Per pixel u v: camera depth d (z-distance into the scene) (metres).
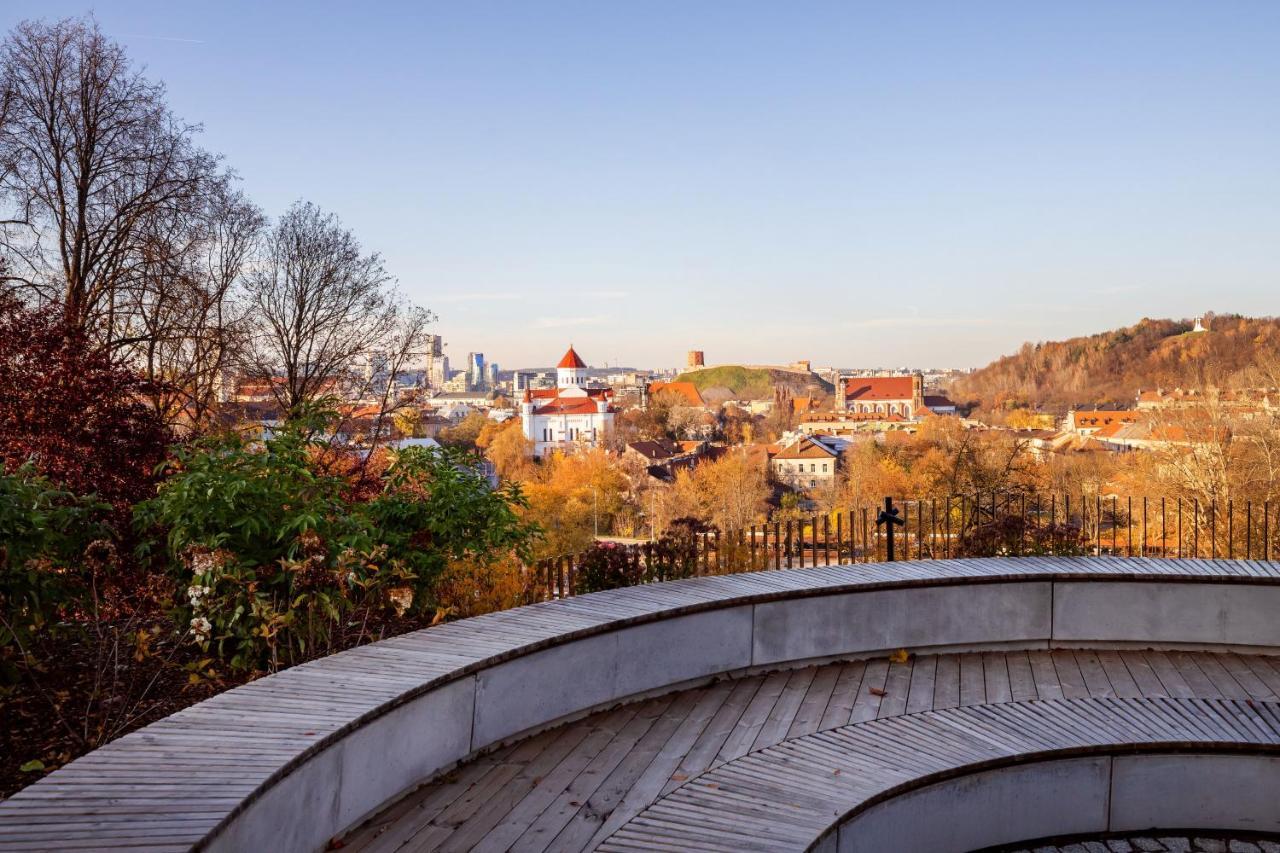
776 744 4.46
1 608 4.70
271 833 2.93
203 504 5.31
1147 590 6.08
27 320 8.88
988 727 4.64
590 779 4.11
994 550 8.76
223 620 5.33
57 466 8.11
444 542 6.71
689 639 5.35
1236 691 5.38
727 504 69.00
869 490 61.09
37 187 18.98
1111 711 4.86
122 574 6.50
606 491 82.19
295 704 3.59
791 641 5.75
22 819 2.57
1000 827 4.29
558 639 4.66
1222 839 4.41
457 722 4.14
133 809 2.65
